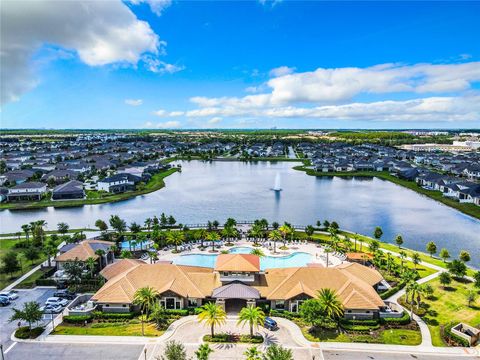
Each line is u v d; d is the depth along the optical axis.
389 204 181.12
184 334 64.62
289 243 117.06
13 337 63.66
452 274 91.69
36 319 64.50
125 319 70.56
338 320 68.62
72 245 103.50
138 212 167.00
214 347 60.16
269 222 146.75
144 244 117.06
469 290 82.94
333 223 127.06
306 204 180.00
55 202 184.62
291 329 66.50
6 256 92.62
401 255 97.00
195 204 181.12
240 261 79.88
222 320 64.00
